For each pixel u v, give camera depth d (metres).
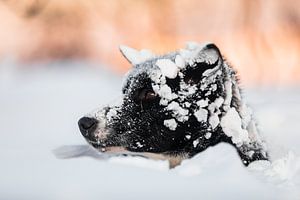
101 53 4.71
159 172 1.53
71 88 3.03
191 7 4.87
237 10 4.91
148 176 1.50
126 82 1.79
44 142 1.98
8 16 4.61
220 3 4.90
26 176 1.50
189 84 1.74
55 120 2.36
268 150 1.81
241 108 1.76
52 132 2.17
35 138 2.06
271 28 4.90
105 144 1.76
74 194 1.43
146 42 4.75
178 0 4.85
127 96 1.77
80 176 1.50
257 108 2.34
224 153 1.63
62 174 1.51
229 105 1.74
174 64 1.75
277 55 4.80
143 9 4.80
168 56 1.81
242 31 4.91
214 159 1.62
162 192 1.45
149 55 1.83
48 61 4.59
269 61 4.78
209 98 1.74
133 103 1.76
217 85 1.74
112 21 4.76
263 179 1.61
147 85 1.75
